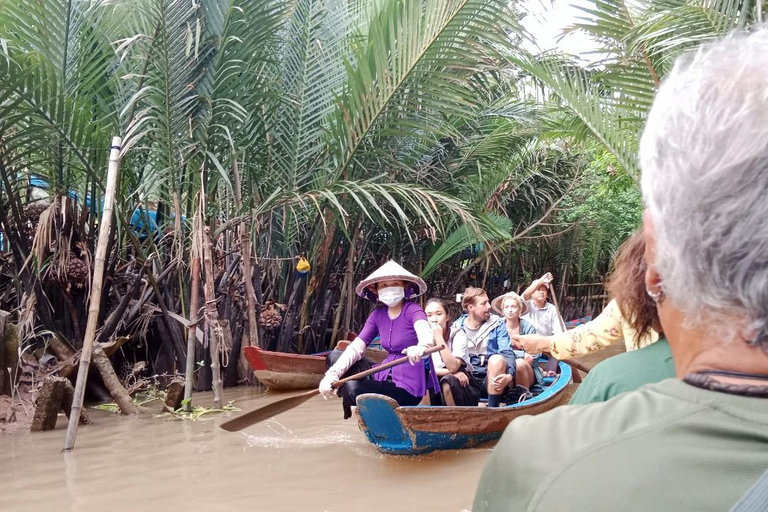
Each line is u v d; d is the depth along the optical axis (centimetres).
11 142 668
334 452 464
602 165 1307
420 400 487
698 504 67
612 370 157
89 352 498
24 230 682
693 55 88
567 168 1320
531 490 76
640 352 156
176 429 554
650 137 84
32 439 522
